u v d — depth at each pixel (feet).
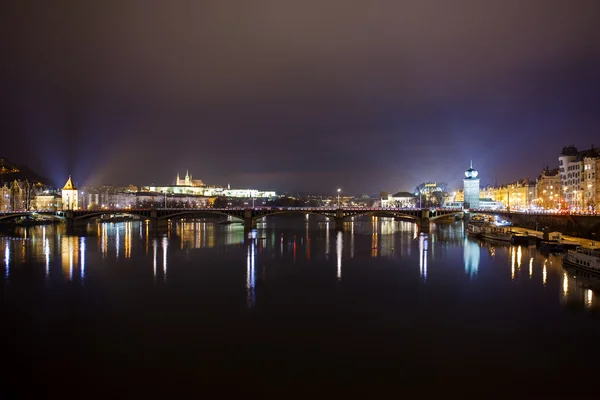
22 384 165.78
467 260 418.10
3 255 453.99
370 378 169.68
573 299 270.67
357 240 614.34
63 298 275.59
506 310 248.73
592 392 160.15
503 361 183.32
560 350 194.08
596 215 507.71
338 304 261.65
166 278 334.85
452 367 178.60
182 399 156.35
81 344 200.64
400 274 349.61
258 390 161.79
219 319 233.76
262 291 292.40
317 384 165.58
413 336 209.87
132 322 229.45
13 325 225.56
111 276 342.44
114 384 165.78
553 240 485.15
